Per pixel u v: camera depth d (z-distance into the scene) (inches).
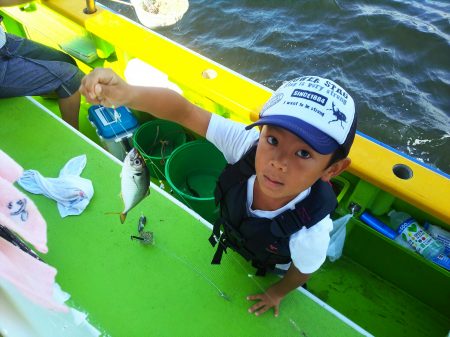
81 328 27.1
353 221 42.0
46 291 17.7
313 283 44.9
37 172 38.9
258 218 27.0
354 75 122.4
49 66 49.5
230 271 33.2
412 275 42.2
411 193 34.3
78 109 56.4
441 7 137.9
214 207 45.3
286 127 20.6
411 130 109.0
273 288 30.9
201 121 30.2
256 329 30.0
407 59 123.8
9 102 47.5
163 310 30.9
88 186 38.3
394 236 40.3
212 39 136.9
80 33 60.4
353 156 37.1
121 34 50.2
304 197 25.6
